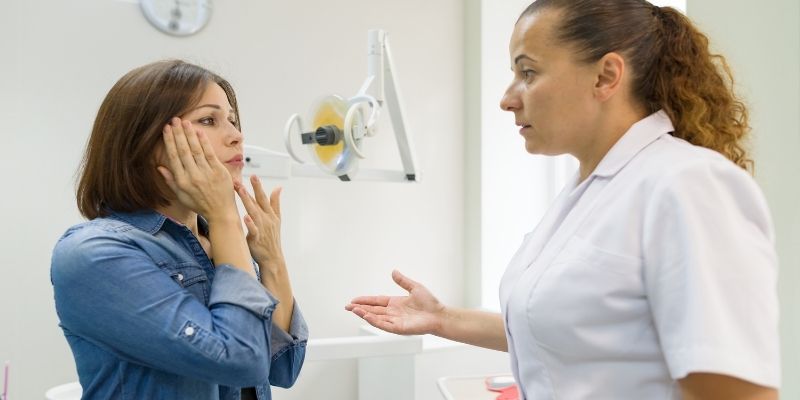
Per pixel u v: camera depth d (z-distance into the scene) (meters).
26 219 2.48
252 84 2.84
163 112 1.08
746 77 1.65
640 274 0.85
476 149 3.21
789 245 1.56
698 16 1.79
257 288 1.06
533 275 0.96
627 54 0.95
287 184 2.91
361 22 3.06
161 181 1.10
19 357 2.47
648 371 0.86
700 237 0.78
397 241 3.14
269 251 1.27
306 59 2.94
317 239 2.97
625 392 0.88
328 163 2.08
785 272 1.57
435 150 3.24
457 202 3.28
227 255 1.08
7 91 2.45
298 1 2.93
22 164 2.47
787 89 1.56
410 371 2.62
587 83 0.95
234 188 1.21
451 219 3.26
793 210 1.55
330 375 3.03
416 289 1.36
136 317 0.96
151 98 1.08
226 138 1.16
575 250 0.92
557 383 0.93
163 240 1.08
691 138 0.95
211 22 2.77
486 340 1.31
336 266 3.00
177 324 0.96
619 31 0.94
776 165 1.58
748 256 0.76
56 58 2.52
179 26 2.68
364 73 3.06
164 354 0.95
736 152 0.98
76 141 2.54
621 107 0.98
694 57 0.97
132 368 1.01
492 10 3.20
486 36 3.18
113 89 1.10
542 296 0.92
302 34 2.93
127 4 2.62
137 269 0.98
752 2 1.64
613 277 0.86
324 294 2.98
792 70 1.54
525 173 3.27
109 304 0.96
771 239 0.80
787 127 1.56
